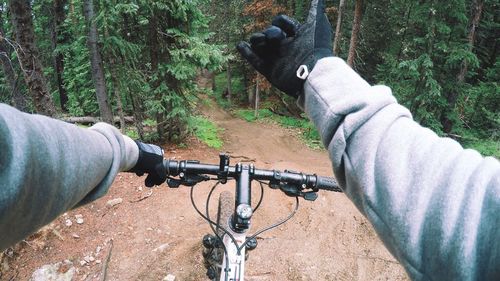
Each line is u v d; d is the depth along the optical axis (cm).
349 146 76
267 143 1393
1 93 1178
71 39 1571
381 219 68
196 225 562
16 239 54
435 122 1394
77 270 451
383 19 1866
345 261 485
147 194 637
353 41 1447
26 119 56
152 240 521
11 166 48
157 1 838
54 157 59
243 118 2058
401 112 77
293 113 2123
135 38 904
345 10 1795
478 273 55
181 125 1034
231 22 2164
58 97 2044
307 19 94
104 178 85
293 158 1201
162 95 950
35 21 1688
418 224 62
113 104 1111
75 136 71
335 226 568
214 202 634
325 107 82
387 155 70
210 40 2256
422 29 1438
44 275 434
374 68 1980
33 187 53
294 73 92
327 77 86
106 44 809
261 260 479
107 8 792
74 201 68
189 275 445
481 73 1917
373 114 76
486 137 1502
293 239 531
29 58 661
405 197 65
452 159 65
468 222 57
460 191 60
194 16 941
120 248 500
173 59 906
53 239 491
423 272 61
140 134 1000
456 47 1325
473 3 1330
